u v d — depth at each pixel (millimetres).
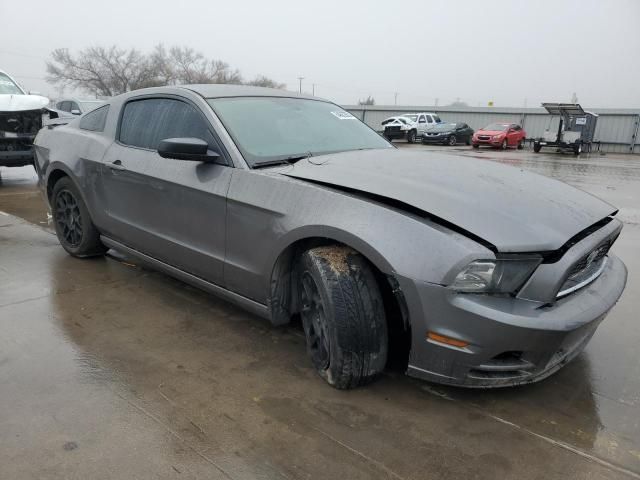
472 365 2295
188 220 3316
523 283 2273
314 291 2709
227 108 3398
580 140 24562
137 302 3820
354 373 2568
